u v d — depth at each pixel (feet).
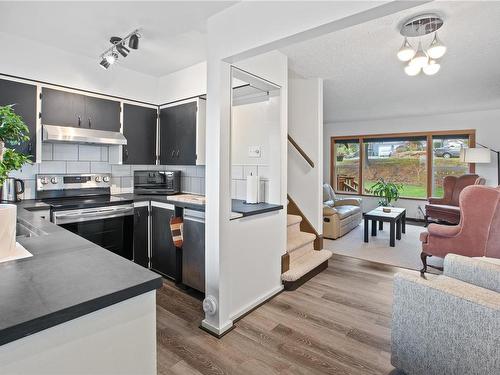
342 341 6.70
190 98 10.67
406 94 14.83
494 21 7.39
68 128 9.50
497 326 3.92
